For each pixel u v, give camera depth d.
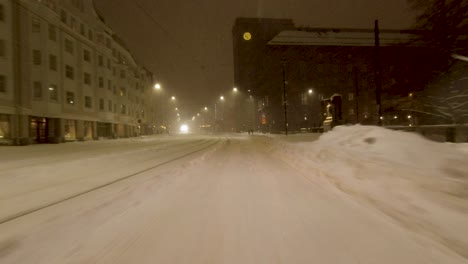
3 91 26.55
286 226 4.00
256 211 4.72
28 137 28.70
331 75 65.69
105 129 47.22
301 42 65.69
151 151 17.94
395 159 6.43
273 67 68.25
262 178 7.68
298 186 6.57
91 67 40.31
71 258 3.12
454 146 7.57
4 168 10.30
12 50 27.48
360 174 6.08
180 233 3.80
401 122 32.44
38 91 30.02
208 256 3.13
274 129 68.06
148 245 3.43
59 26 32.56
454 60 15.12
